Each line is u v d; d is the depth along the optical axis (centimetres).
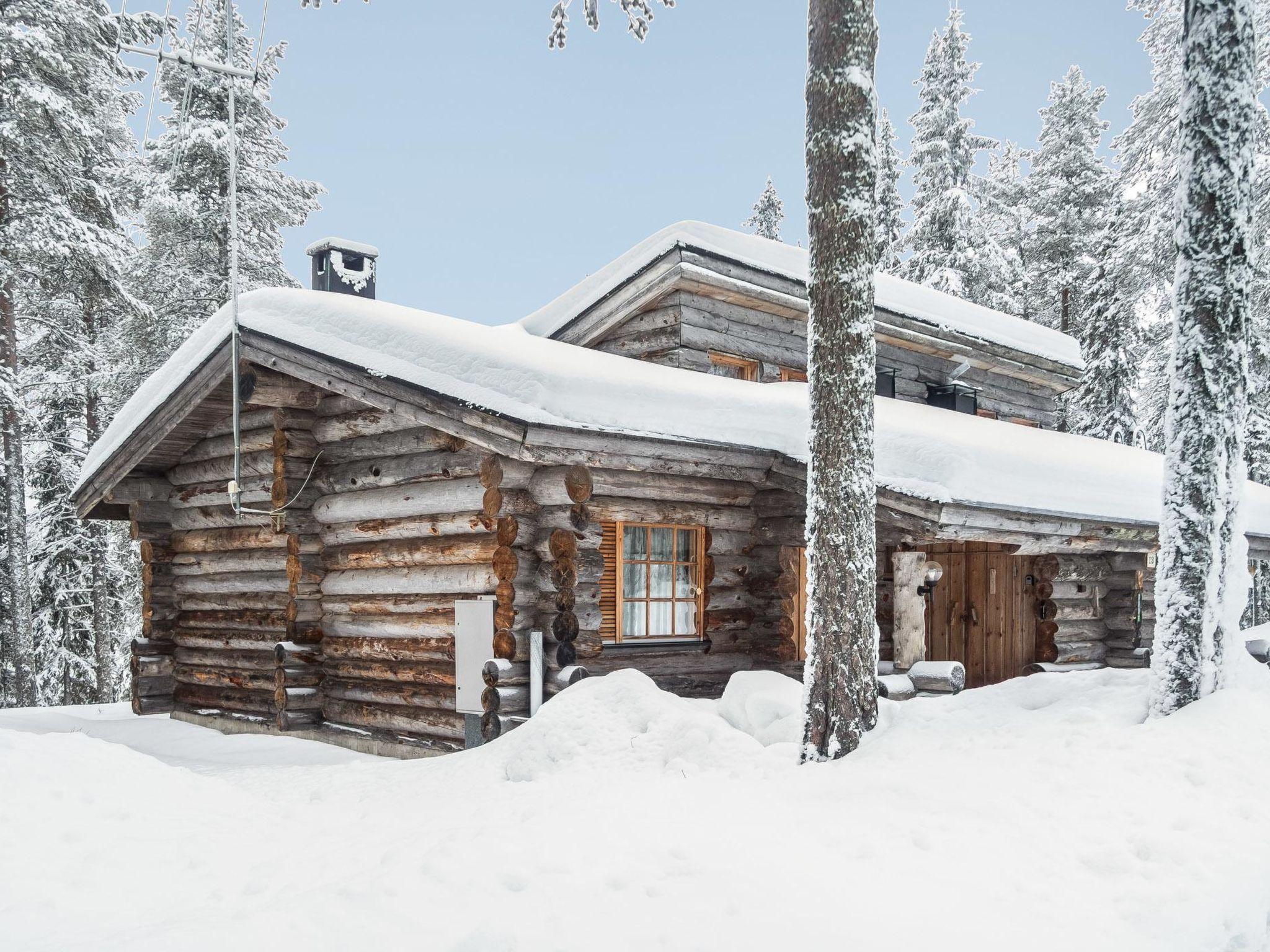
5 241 1678
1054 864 478
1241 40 696
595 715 767
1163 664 674
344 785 786
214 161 2169
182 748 1130
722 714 788
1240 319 693
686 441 945
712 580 1062
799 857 471
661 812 538
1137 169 1988
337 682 1125
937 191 2981
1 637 1844
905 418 1234
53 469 2189
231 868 512
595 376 957
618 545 1003
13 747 617
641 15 955
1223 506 682
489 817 588
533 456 855
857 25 699
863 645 678
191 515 1368
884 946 388
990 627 1382
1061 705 730
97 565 2178
